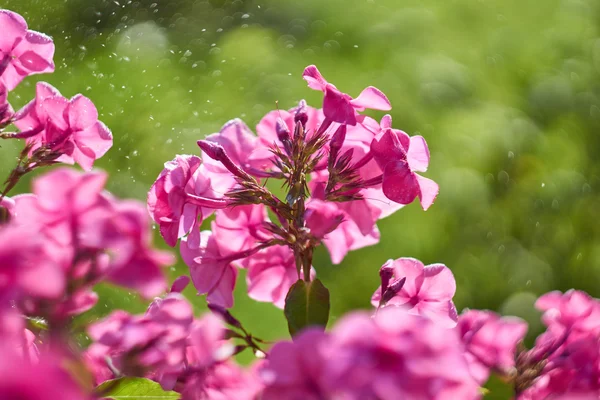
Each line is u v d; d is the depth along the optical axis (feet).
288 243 2.18
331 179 2.19
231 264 2.25
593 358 2.23
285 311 2.12
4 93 2.24
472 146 4.48
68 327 1.92
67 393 1.59
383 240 4.32
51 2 3.54
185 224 2.16
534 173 4.66
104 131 2.25
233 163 2.20
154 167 3.77
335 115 2.16
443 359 1.76
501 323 2.27
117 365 2.00
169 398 2.01
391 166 2.15
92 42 3.77
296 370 1.80
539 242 4.63
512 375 2.24
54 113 2.23
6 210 2.02
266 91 4.49
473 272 4.43
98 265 1.87
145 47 4.15
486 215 4.52
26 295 1.82
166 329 2.00
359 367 1.76
